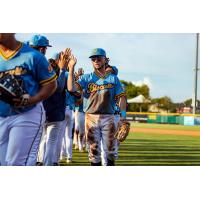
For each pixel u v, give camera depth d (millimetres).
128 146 11453
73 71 5742
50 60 6203
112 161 6137
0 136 4094
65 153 8445
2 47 3988
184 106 45781
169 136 16234
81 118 9617
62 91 6137
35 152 4152
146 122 34844
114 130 6059
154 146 11609
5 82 3920
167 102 49875
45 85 4066
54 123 6246
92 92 5996
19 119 4031
